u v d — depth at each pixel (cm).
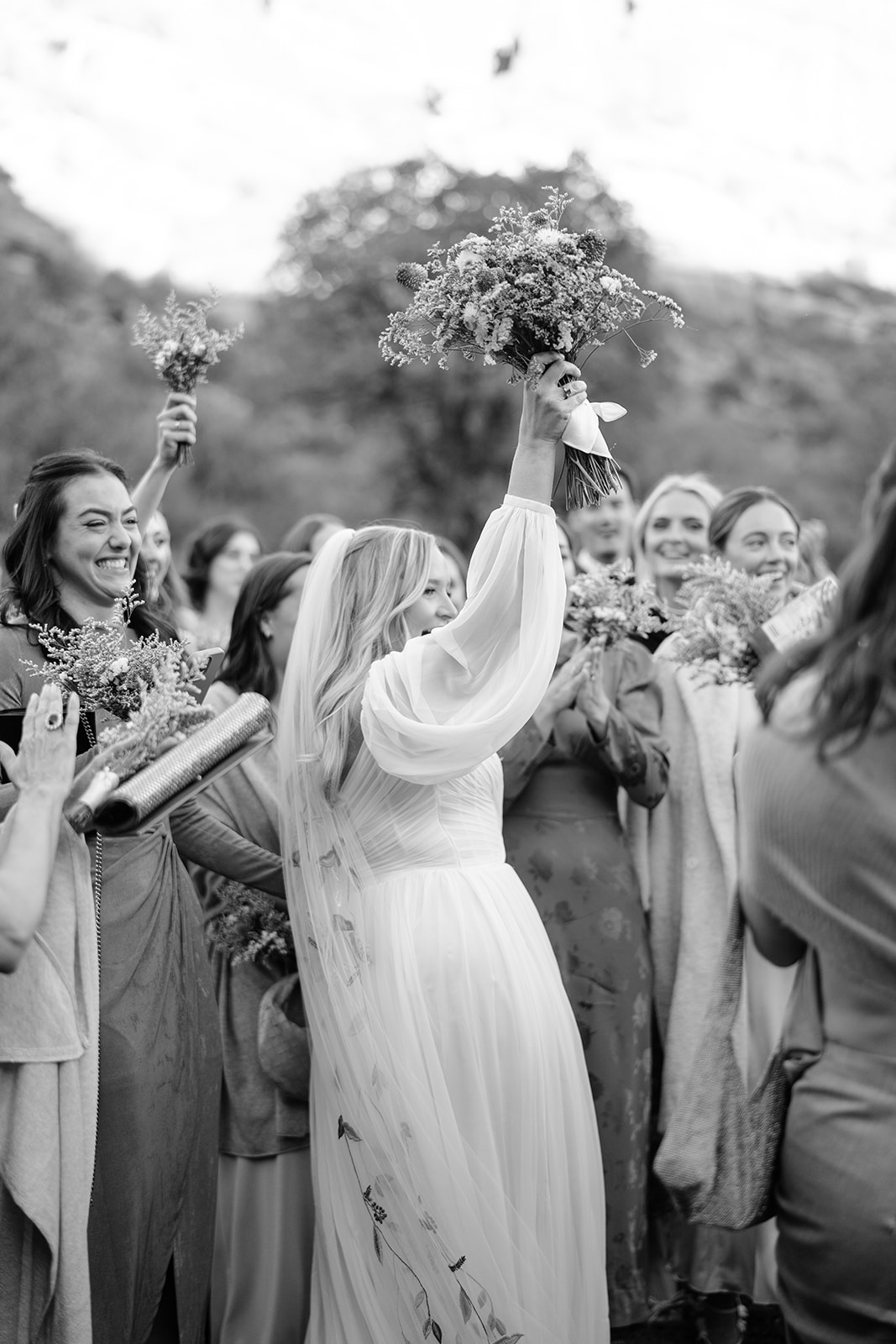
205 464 5216
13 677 331
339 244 5931
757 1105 254
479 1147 305
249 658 407
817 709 227
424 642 325
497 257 305
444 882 322
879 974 226
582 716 410
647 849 433
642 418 5644
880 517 224
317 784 335
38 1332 280
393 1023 311
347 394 5606
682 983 407
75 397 5006
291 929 348
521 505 313
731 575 374
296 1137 366
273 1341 363
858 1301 228
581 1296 315
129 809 285
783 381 7425
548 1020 319
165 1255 322
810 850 229
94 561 342
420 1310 304
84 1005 293
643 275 5566
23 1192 277
